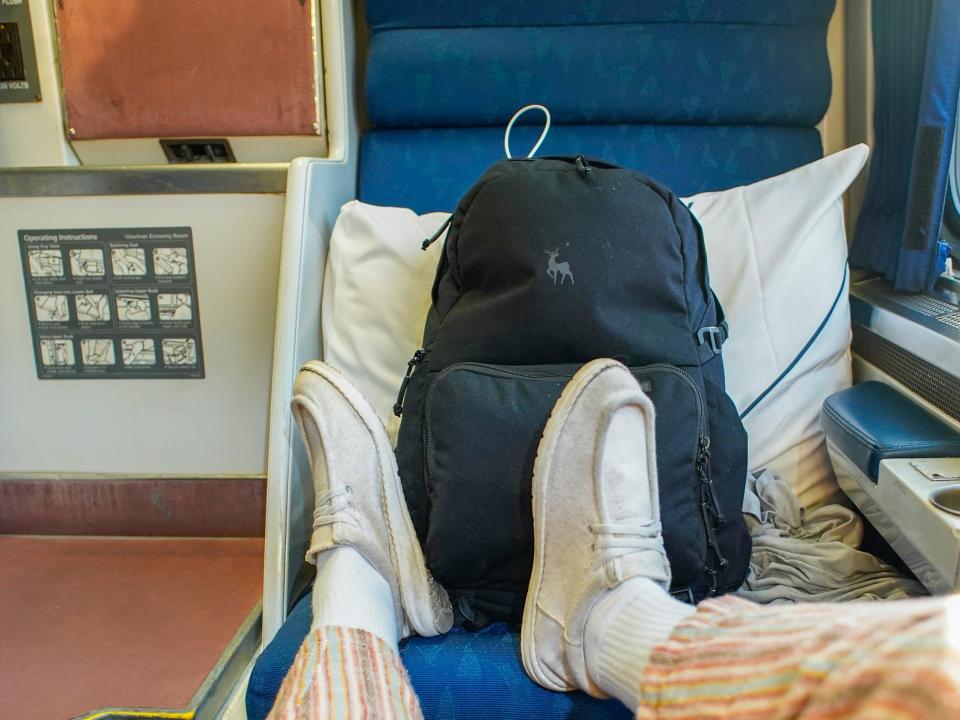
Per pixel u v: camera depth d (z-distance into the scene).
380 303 1.19
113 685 0.95
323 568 0.89
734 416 1.01
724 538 0.98
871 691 0.45
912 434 0.94
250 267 1.24
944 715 0.40
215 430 1.30
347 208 1.24
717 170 1.38
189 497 1.31
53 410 1.31
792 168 1.38
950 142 1.08
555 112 1.38
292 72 1.29
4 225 1.24
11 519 1.33
